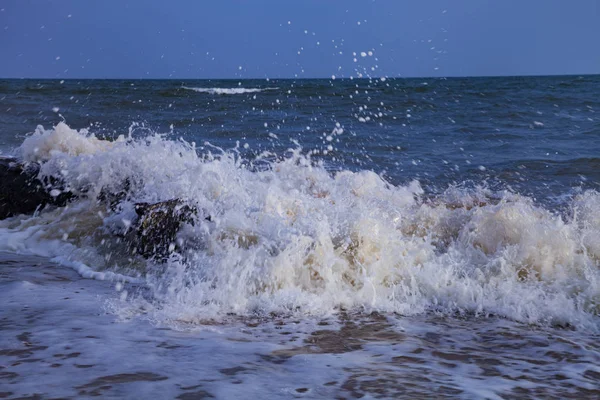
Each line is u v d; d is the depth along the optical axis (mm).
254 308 3211
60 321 2762
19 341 2410
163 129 15656
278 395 1839
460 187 8000
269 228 3982
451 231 4508
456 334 2807
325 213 4129
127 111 20641
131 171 5371
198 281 3562
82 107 21781
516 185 8203
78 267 4203
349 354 2375
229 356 2270
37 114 18594
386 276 3621
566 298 3365
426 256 3812
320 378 2021
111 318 2863
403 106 23281
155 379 1961
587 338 2811
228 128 15844
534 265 3764
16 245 4805
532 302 3316
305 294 3424
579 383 2107
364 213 4102
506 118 18562
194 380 1960
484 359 2396
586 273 3580
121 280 3916
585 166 9531
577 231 4254
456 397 1888
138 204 4594
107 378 1965
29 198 5551
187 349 2357
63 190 5500
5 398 1771
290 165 6539
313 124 16953
